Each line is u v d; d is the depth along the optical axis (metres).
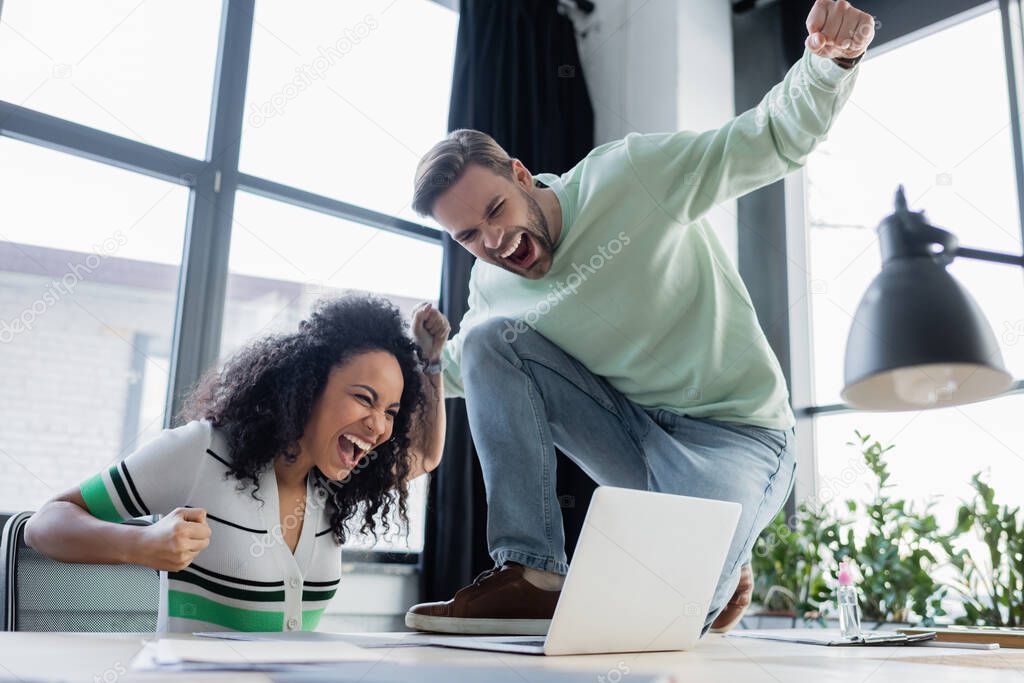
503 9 2.99
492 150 1.45
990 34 2.53
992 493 2.14
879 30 2.80
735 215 2.92
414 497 2.65
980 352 1.60
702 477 1.37
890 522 2.35
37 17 2.21
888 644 1.17
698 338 1.48
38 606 1.11
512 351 1.39
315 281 2.57
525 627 1.17
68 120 2.22
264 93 2.56
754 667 0.70
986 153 2.48
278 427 1.14
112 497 1.07
